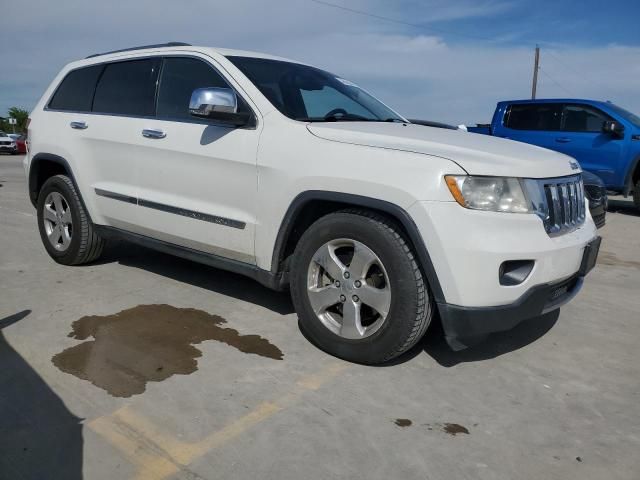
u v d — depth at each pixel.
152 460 2.32
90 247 4.91
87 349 3.32
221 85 3.83
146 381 2.96
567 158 3.57
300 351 3.38
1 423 2.55
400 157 2.95
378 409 2.76
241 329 3.69
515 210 2.88
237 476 2.23
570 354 3.51
